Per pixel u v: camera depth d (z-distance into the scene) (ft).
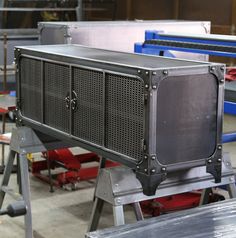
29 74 9.38
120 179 6.89
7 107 14.75
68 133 8.30
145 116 6.46
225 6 25.95
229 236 5.87
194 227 6.15
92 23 15.74
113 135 7.19
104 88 7.21
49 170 14.05
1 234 11.44
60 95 8.41
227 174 7.84
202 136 6.89
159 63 7.18
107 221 12.19
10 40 24.13
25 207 6.07
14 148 9.95
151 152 6.48
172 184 7.16
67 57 8.04
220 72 6.85
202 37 11.19
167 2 29.53
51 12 25.95
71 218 12.39
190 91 6.65
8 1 24.21
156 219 6.45
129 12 31.89
